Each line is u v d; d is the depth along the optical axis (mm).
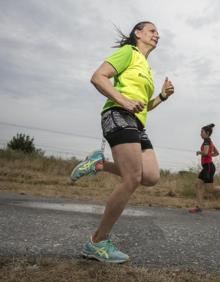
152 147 3127
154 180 3027
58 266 2807
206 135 7672
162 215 6531
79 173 3064
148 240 4102
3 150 17797
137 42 3285
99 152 3090
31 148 21219
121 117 2895
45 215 5402
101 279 2576
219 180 11789
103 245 2941
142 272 2777
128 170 2846
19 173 12922
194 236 4539
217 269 3119
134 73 3006
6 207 6031
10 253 3141
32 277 2570
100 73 2873
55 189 10227
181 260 3324
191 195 10352
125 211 6734
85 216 5668
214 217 6777
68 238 3885
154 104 3477
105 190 10719
